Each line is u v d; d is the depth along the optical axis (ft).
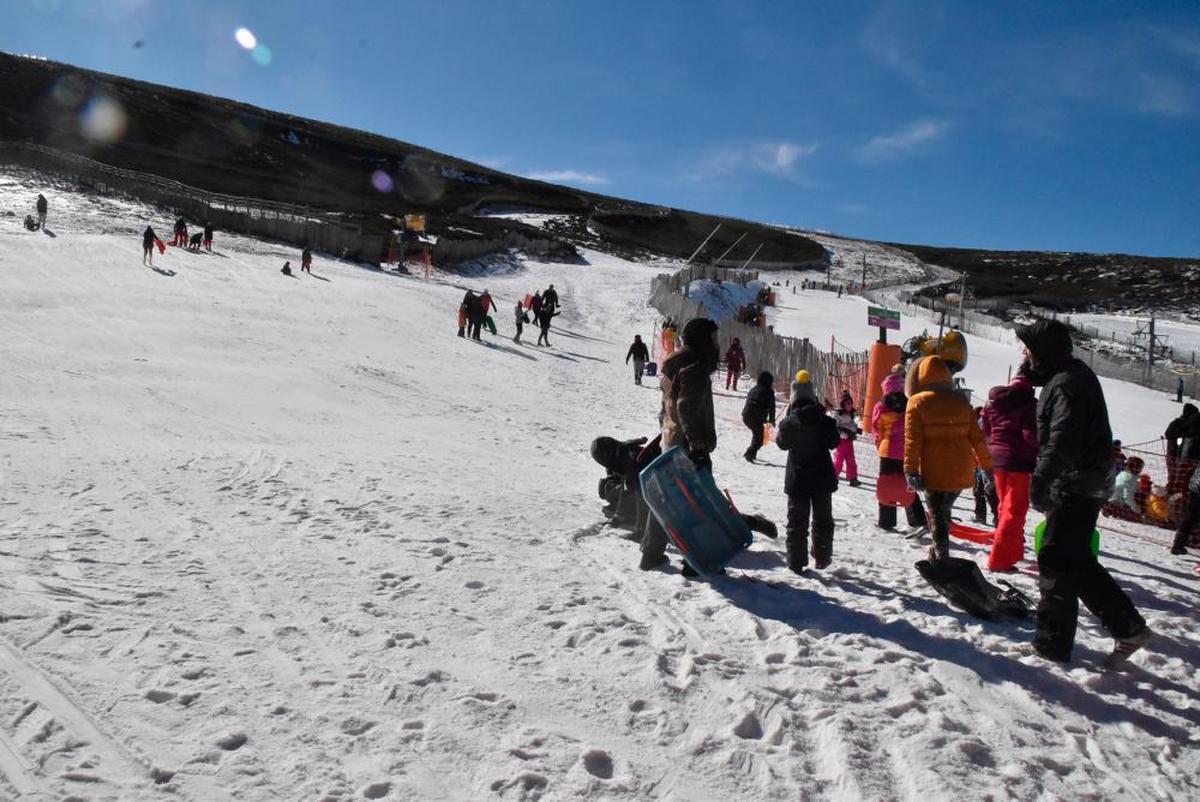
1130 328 232.73
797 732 10.40
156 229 125.08
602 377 73.87
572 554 17.88
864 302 213.87
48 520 17.11
